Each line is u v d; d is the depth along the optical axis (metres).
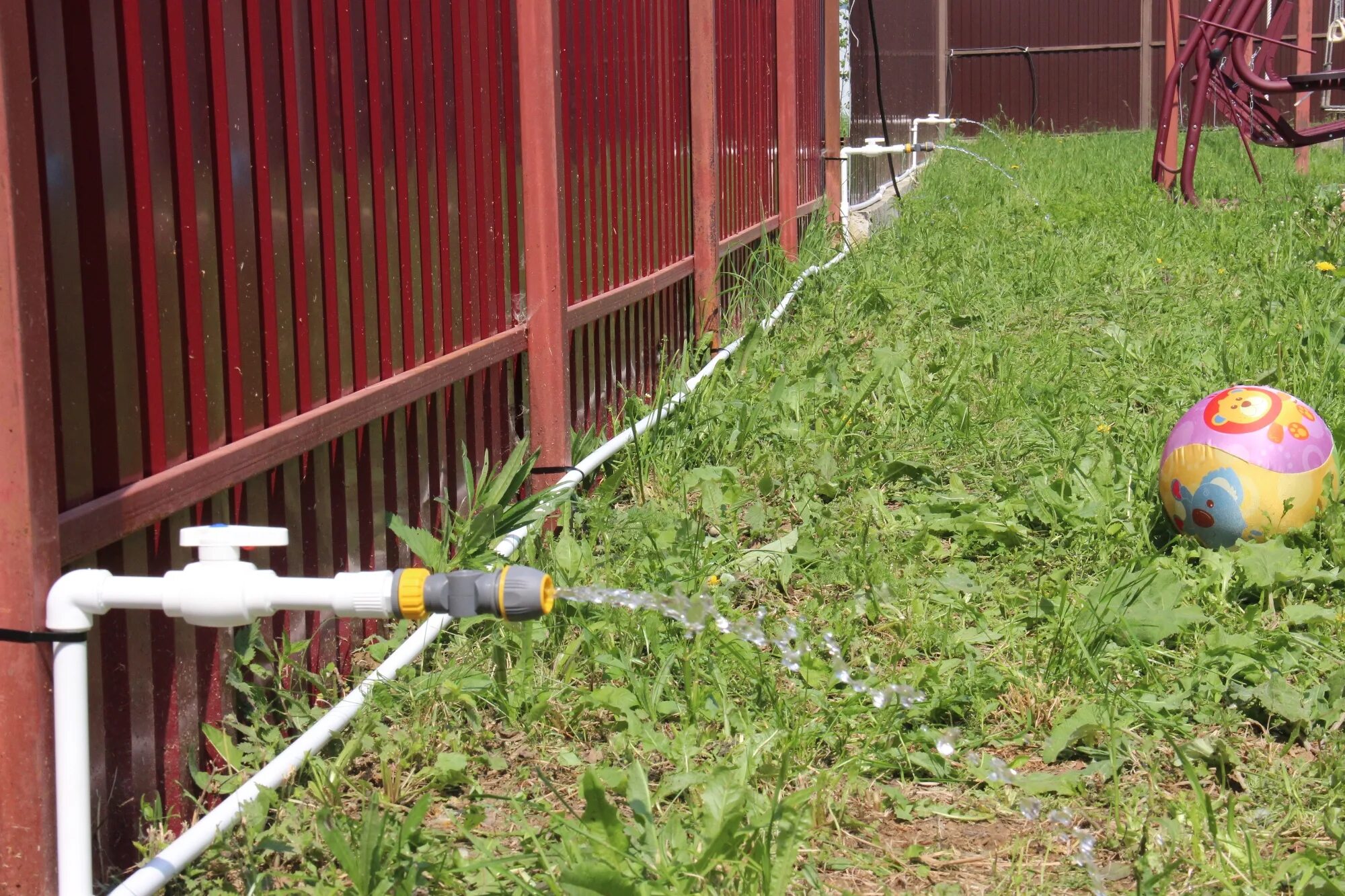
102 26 2.08
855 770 2.58
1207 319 7.02
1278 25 11.73
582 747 2.78
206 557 1.85
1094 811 2.51
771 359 5.97
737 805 2.24
